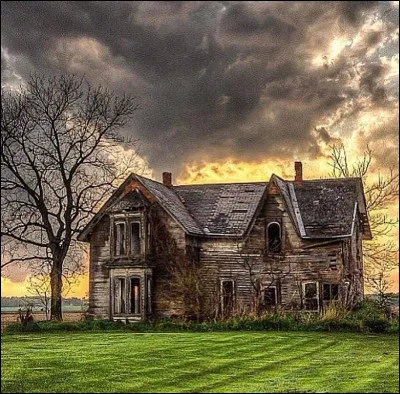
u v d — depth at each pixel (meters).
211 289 44.19
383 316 35.66
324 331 34.72
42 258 44.91
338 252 42.78
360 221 49.00
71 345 27.62
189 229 42.94
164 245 43.41
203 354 24.47
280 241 43.88
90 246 45.41
